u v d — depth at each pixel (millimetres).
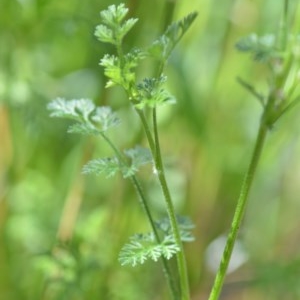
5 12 865
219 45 971
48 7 860
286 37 587
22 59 892
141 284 899
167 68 900
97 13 865
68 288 815
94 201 926
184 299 593
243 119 1013
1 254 919
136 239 595
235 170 1002
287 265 875
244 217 1039
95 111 622
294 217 1090
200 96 952
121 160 604
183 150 969
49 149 958
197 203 992
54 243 834
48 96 894
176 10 886
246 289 1008
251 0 895
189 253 973
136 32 849
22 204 919
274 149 1014
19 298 912
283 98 571
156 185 881
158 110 924
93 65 902
